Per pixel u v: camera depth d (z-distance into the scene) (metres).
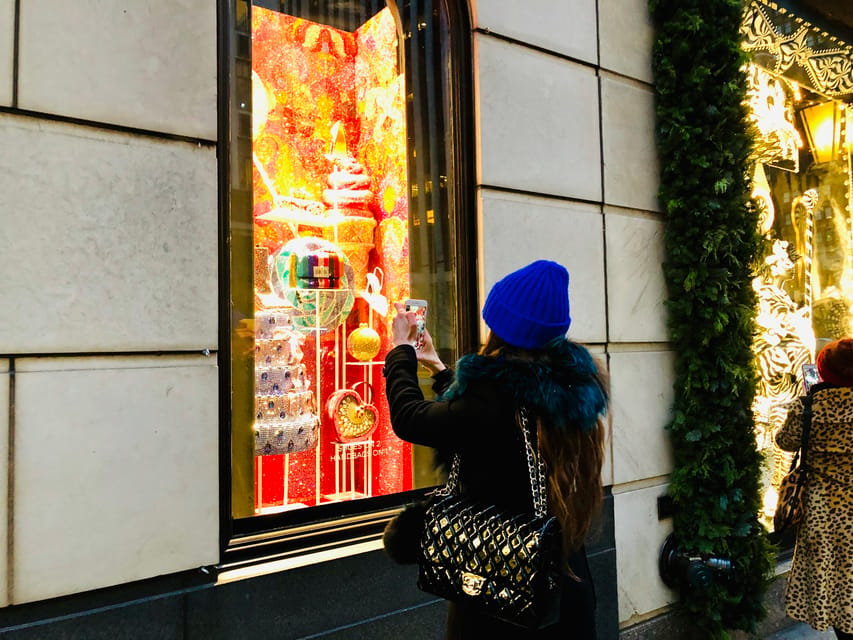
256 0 3.05
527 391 1.62
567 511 1.61
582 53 3.64
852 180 5.61
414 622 2.75
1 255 1.94
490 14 3.25
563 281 1.74
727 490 3.81
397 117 3.45
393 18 3.49
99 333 2.10
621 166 3.80
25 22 2.00
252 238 2.69
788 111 5.08
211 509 2.31
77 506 2.04
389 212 3.43
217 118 2.42
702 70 3.82
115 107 2.16
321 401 3.15
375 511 2.92
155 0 2.26
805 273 5.16
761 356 4.70
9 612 1.95
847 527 3.29
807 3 5.05
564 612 1.69
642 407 3.78
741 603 3.82
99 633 2.06
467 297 3.16
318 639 2.49
